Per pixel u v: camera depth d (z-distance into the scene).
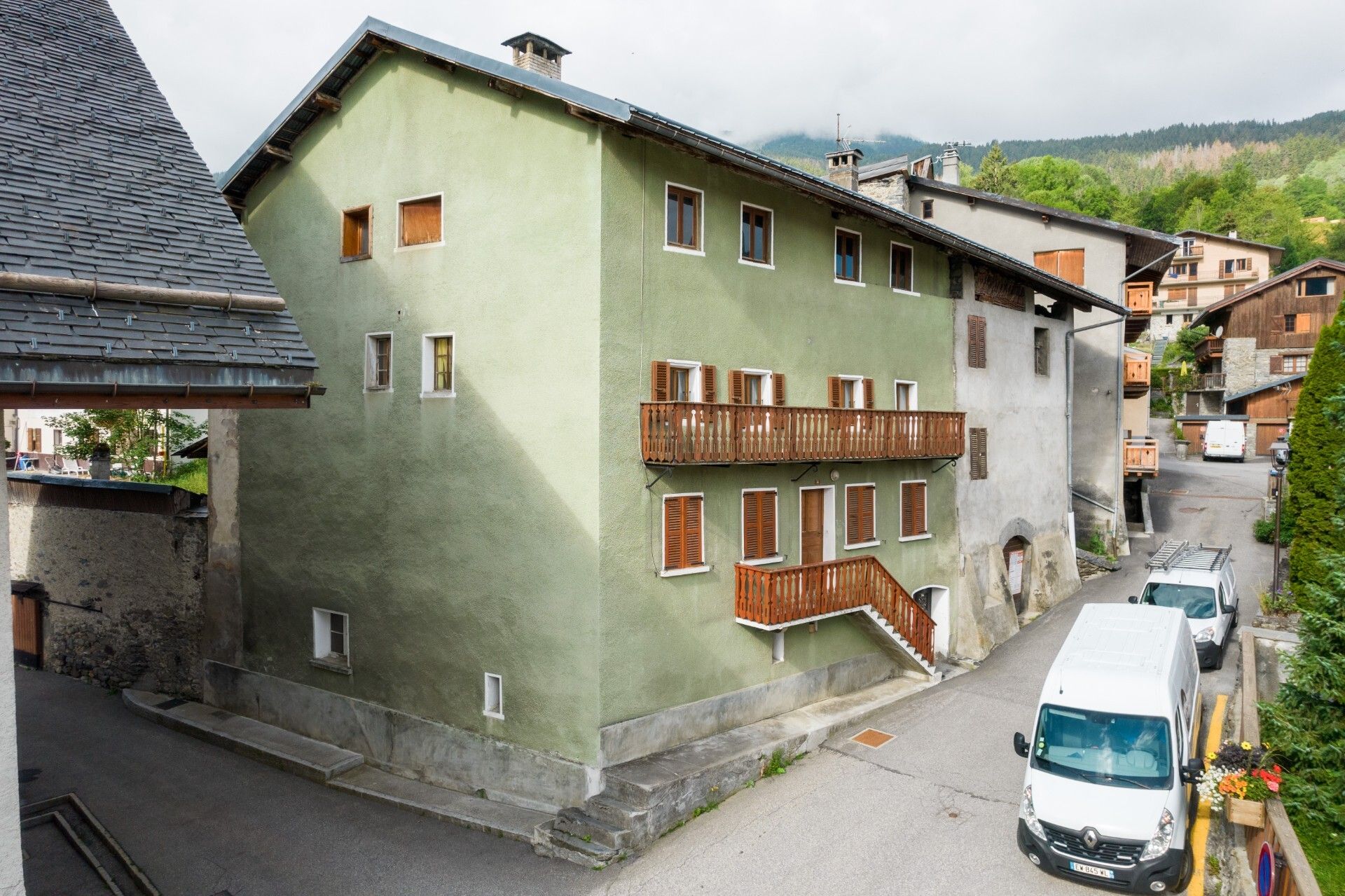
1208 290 82.38
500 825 14.81
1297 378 53.81
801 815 14.30
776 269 18.28
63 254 8.53
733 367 17.27
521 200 15.77
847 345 20.22
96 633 24.25
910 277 22.39
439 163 17.06
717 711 16.83
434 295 17.16
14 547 26.39
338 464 18.86
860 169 34.34
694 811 14.54
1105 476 33.28
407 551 17.56
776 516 18.25
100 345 7.87
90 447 33.09
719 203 16.97
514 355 15.88
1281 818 11.23
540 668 15.41
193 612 22.11
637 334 15.37
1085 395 33.53
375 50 17.81
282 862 13.88
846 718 18.08
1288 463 21.48
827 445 17.89
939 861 12.70
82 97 11.16
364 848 14.34
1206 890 11.81
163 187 10.43
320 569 19.19
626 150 15.11
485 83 16.20
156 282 8.89
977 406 24.84
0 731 7.22
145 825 15.34
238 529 21.06
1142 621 15.37
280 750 18.52
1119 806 11.88
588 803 14.32
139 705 21.78
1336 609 12.78
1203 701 17.89
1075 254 32.75
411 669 17.48
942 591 23.28
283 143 19.61
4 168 9.26
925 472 22.64
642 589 15.46
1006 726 17.91
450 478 16.84
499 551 16.05
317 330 19.28
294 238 19.75
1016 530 26.70
